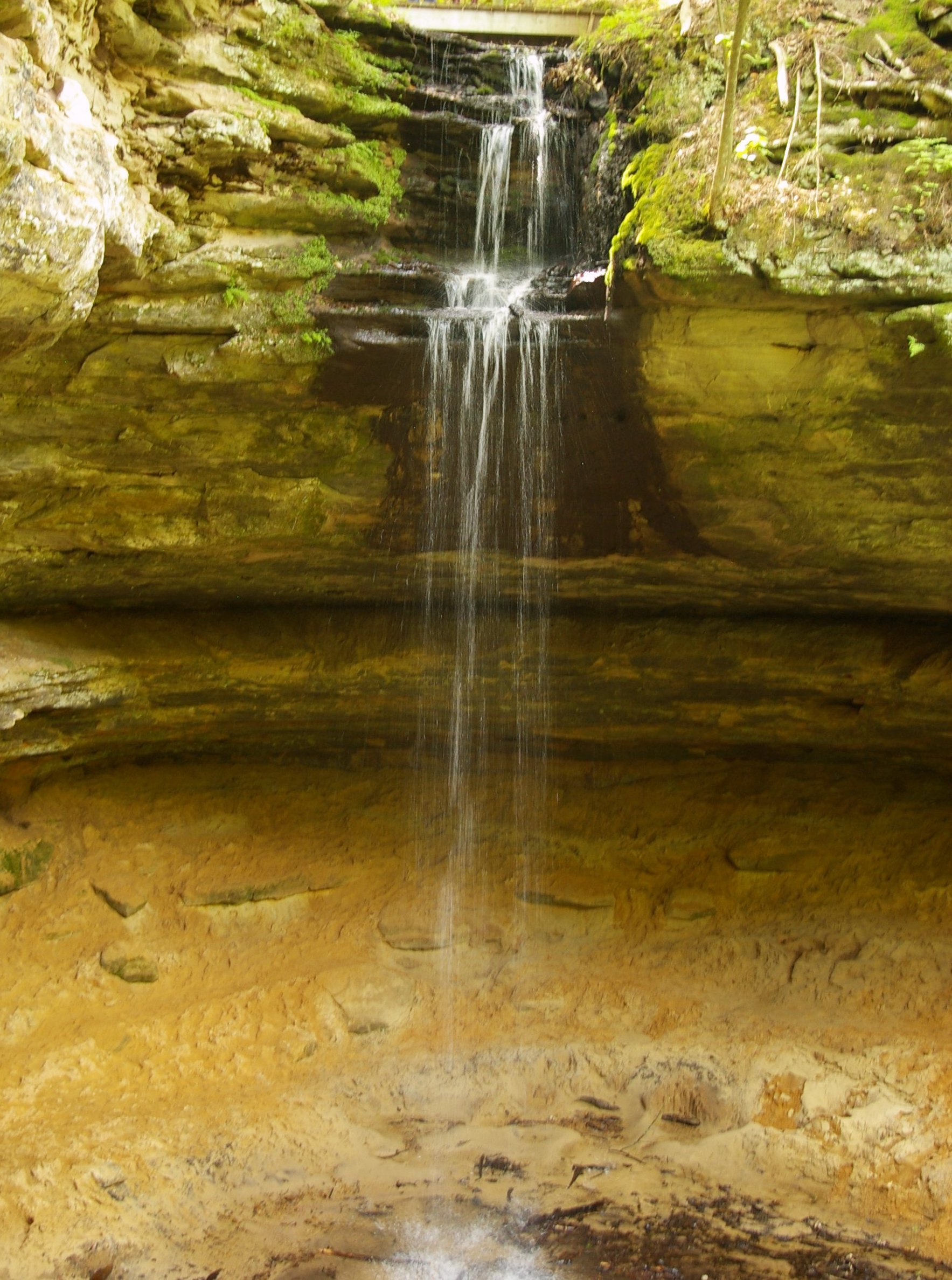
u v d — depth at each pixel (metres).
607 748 9.84
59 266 5.08
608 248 6.88
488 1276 6.11
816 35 6.25
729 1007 8.27
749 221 5.71
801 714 8.94
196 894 9.00
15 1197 6.49
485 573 8.27
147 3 6.18
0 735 8.00
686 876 9.28
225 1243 6.41
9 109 4.54
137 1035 7.98
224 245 6.44
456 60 7.54
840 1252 6.25
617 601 8.80
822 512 7.04
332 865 9.48
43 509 7.38
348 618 9.28
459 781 9.95
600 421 6.75
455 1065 7.98
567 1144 7.30
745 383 6.29
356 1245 6.39
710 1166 7.02
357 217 6.91
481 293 6.93
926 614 8.49
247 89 6.61
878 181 5.76
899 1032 7.69
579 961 8.87
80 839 9.13
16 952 8.38
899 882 8.80
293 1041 8.06
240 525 7.60
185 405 6.77
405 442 7.03
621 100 6.88
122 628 8.84
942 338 5.62
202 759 9.99
